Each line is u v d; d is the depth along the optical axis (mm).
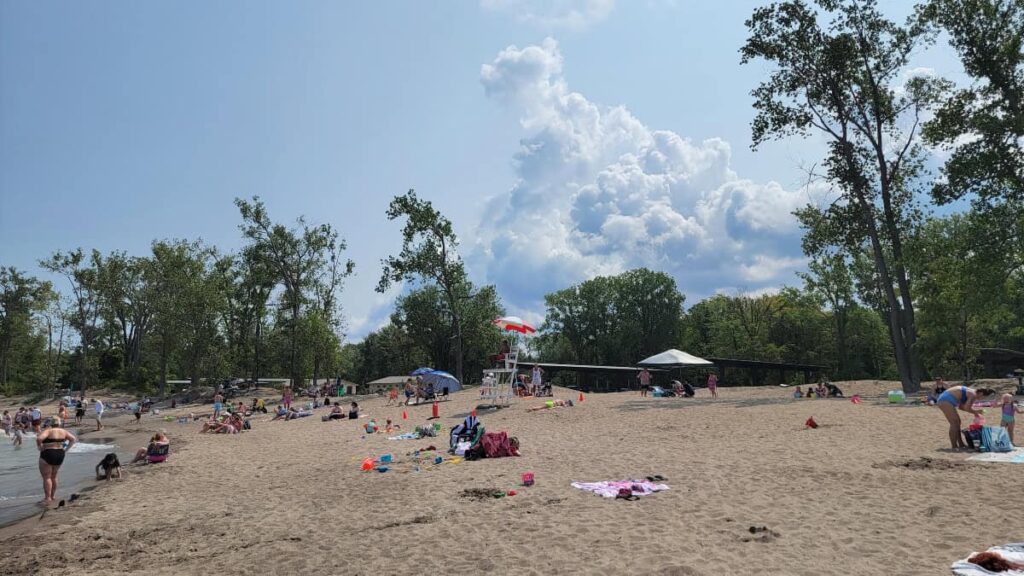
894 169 31828
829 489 8914
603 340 85188
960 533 6547
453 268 51375
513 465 12555
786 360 69562
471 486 10641
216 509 10719
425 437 19422
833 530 6902
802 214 33844
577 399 31875
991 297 27875
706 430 16875
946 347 35469
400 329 77250
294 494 11438
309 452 18000
